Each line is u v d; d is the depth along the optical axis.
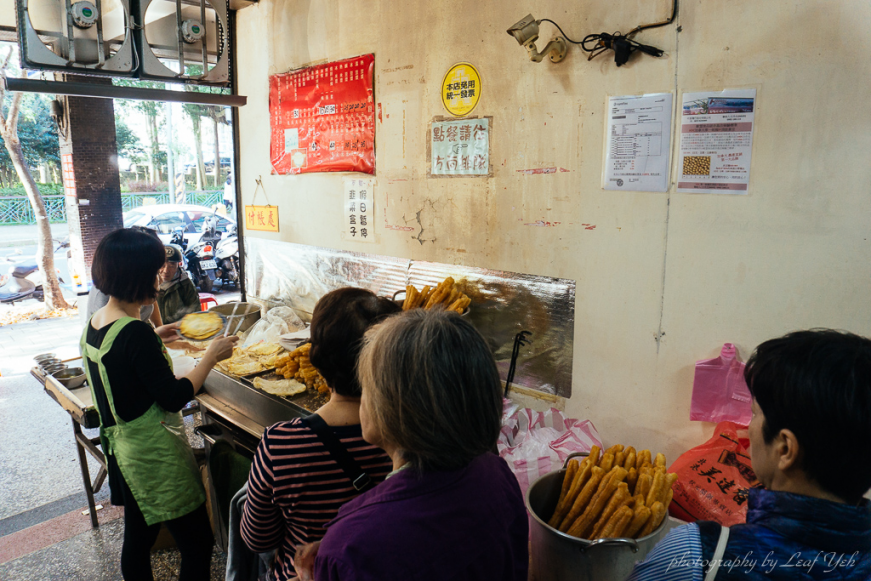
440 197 2.51
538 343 2.23
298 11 3.09
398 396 0.78
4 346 6.00
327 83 2.98
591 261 2.03
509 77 2.18
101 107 6.41
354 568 0.74
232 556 1.44
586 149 1.99
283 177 3.40
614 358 2.01
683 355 1.84
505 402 2.14
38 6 2.55
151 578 1.96
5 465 3.34
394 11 2.58
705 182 1.72
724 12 1.63
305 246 3.33
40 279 8.00
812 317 1.58
